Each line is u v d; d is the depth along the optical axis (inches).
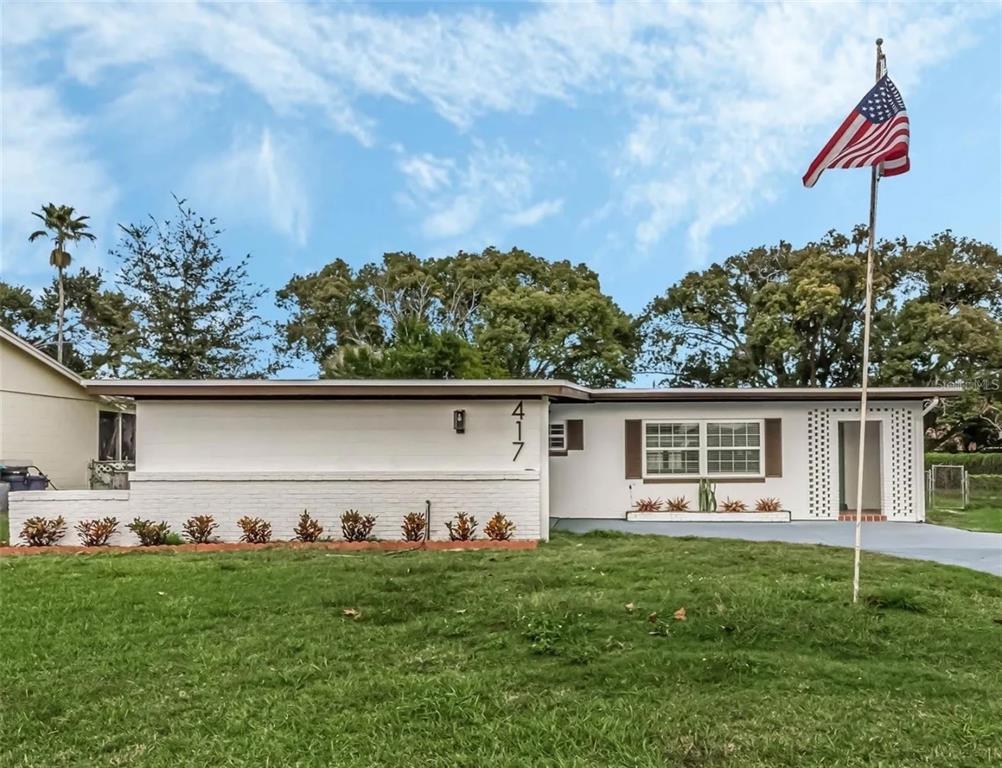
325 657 201.3
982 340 1000.9
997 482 904.3
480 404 460.8
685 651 201.5
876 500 606.9
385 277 1355.8
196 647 210.4
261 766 139.4
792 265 1202.0
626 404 574.9
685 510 559.5
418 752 145.3
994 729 153.4
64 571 327.6
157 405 457.7
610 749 146.0
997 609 254.5
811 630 217.9
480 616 238.1
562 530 486.9
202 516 436.8
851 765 139.6
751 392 548.1
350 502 442.9
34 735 153.3
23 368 719.1
